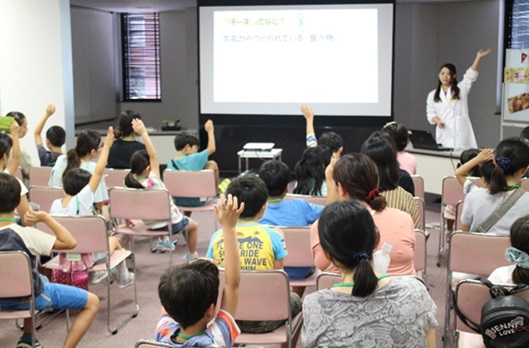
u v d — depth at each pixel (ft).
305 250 11.30
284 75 29.25
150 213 15.37
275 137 31.65
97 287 15.92
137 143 19.85
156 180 16.30
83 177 13.71
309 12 28.71
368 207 8.79
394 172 10.73
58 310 14.16
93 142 16.24
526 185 14.98
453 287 11.48
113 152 19.62
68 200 13.65
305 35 28.86
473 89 33.60
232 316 7.06
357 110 28.94
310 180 14.20
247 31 29.17
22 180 18.61
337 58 28.78
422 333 6.00
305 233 11.17
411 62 34.47
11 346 12.49
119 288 15.83
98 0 31.78
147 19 39.73
